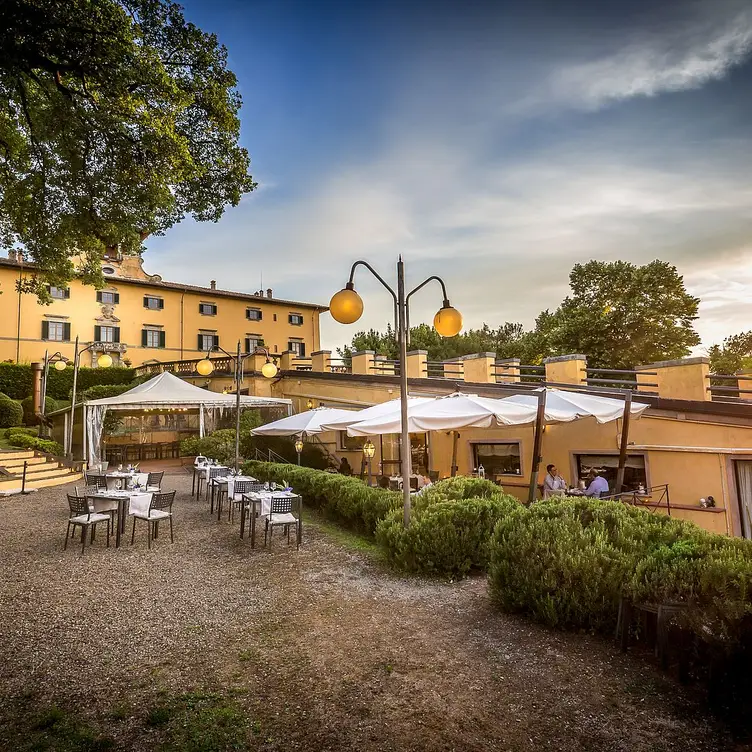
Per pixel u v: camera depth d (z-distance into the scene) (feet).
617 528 15.99
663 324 73.46
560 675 12.09
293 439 61.72
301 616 16.42
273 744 9.59
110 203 31.83
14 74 23.94
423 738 9.71
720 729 9.82
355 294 19.54
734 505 30.50
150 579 20.75
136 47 25.03
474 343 136.05
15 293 103.81
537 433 27.35
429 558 20.48
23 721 10.41
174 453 81.30
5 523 32.04
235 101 30.63
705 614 11.16
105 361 54.29
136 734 9.95
